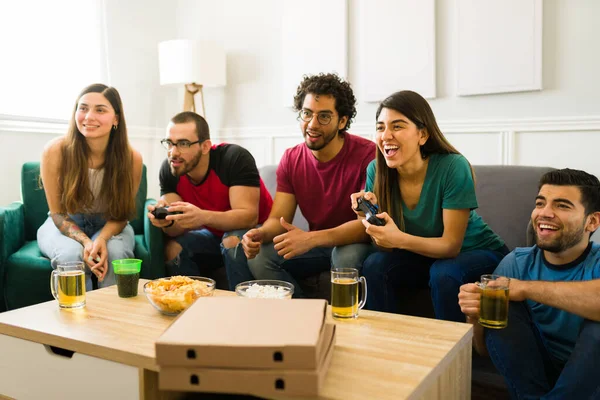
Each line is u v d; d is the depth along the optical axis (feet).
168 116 12.60
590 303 3.87
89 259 6.46
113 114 7.22
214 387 2.56
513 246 6.84
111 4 11.03
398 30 9.66
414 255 5.85
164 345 2.56
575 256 4.47
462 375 3.71
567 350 4.40
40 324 3.89
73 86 10.39
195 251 7.27
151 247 7.04
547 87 8.48
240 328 2.76
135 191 7.64
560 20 8.29
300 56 10.84
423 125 5.51
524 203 6.94
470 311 4.29
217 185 7.41
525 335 4.21
